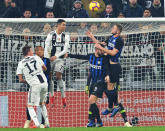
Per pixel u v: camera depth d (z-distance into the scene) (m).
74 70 33.34
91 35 28.02
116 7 41.09
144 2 41.88
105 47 30.28
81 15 39.25
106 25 32.56
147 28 32.75
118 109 29.31
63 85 30.88
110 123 32.56
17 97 33.00
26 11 40.03
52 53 28.89
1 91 32.84
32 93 25.88
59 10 41.44
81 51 33.09
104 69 27.67
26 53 26.42
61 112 32.78
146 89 33.38
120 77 33.66
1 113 32.59
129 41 33.38
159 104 33.09
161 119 32.91
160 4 41.72
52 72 30.19
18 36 32.94
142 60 33.47
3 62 33.03
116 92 29.14
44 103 27.59
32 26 32.59
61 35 28.91
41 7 41.44
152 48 33.34
